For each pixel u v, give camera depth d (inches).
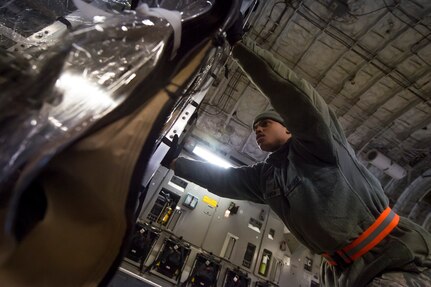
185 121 53.3
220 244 155.7
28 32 59.5
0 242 13.1
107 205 16.4
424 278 33.1
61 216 15.4
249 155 227.3
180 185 169.8
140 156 18.0
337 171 38.1
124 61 19.1
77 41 18.8
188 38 26.4
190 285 128.9
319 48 163.5
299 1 145.9
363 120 191.2
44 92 15.1
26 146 13.0
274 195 47.4
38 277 14.4
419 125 179.0
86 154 16.1
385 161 190.5
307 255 175.6
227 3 29.2
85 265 15.6
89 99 16.3
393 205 214.7
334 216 36.4
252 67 37.0
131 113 19.1
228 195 59.5
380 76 163.9
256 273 152.9
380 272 33.9
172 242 139.1
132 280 107.0
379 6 134.9
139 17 22.2
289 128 39.4
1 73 14.6
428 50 142.4
